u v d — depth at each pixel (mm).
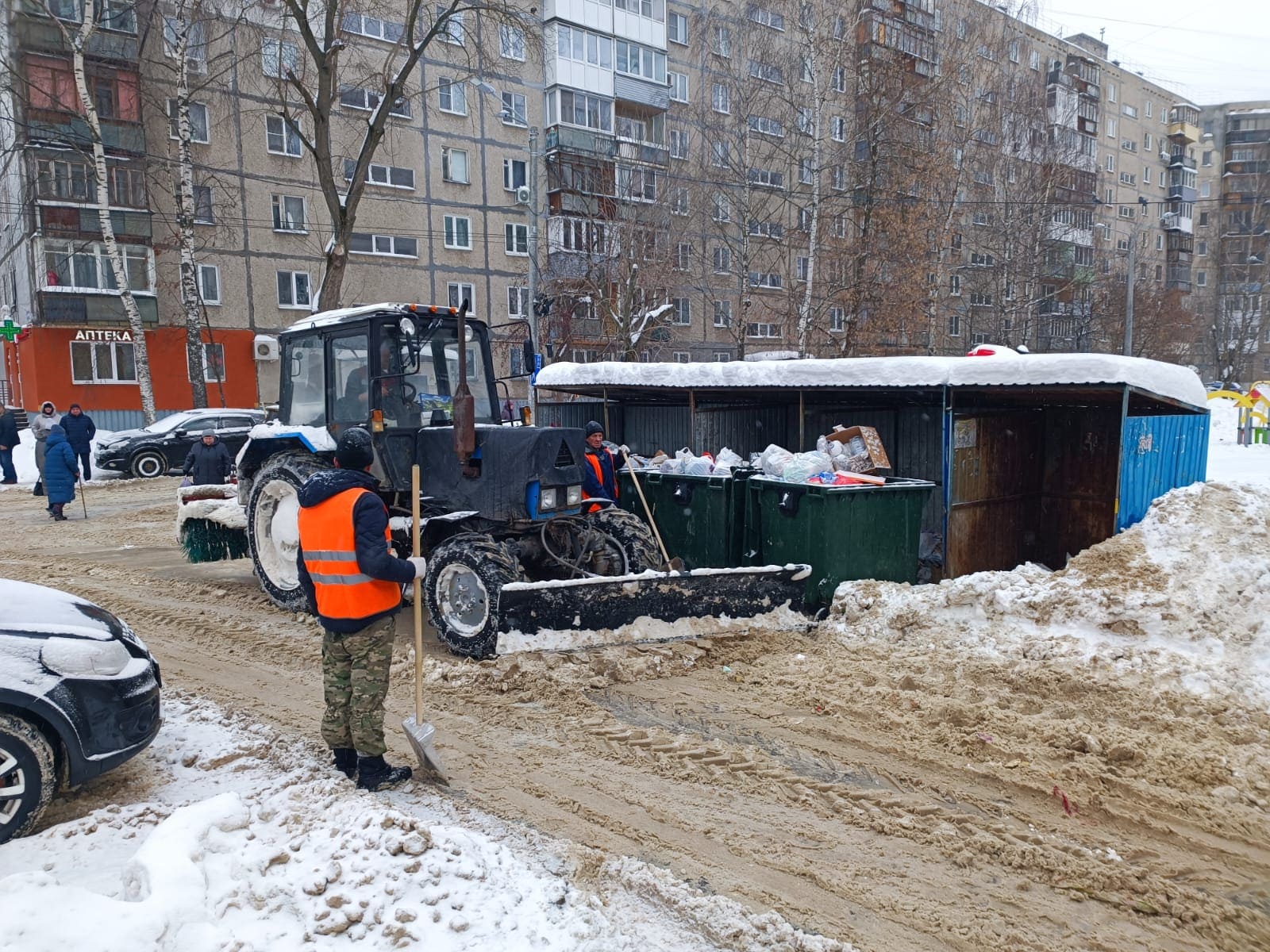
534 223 22234
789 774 4227
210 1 21328
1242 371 47375
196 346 20906
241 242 26734
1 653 3420
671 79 34281
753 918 2990
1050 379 7090
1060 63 44312
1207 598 5648
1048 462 8805
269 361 27312
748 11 24703
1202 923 3045
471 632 5941
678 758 4414
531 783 4141
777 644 6176
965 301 31953
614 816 3814
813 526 6953
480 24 19828
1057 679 5223
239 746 4465
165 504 14883
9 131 24750
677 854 3490
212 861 2996
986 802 3947
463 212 30797
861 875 3350
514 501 6156
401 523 6387
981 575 6457
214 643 6516
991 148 27344
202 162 25844
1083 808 3859
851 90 26781
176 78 23828
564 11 30047
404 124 29250
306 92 17781
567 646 5754
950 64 24406
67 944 2512
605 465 7652
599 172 29234
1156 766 4191
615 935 2898
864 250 23859
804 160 25250
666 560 6773
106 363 24875
